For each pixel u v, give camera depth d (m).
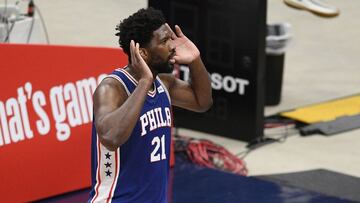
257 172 14.98
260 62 16.20
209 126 17.17
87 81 13.16
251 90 16.38
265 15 16.02
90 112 13.25
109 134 7.39
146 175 8.02
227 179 14.22
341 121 17.67
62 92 12.82
